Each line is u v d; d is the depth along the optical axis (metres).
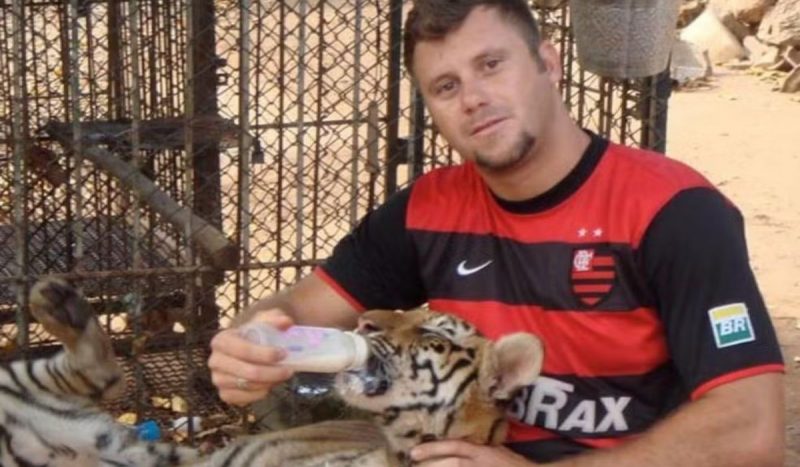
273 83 3.72
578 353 2.11
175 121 3.28
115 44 3.62
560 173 2.10
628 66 2.82
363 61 3.90
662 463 1.95
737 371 1.98
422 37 2.11
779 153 6.26
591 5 2.80
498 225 2.16
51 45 3.68
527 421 2.17
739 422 1.96
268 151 3.78
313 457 2.32
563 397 2.13
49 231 3.47
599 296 2.09
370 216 2.32
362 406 2.21
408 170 3.18
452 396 2.18
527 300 2.14
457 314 2.21
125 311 3.32
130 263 3.32
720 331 2.00
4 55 3.63
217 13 3.81
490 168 2.10
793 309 4.36
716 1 8.32
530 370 2.09
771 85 7.57
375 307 2.34
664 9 2.80
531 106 2.09
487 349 2.16
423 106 3.11
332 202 3.65
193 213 3.08
